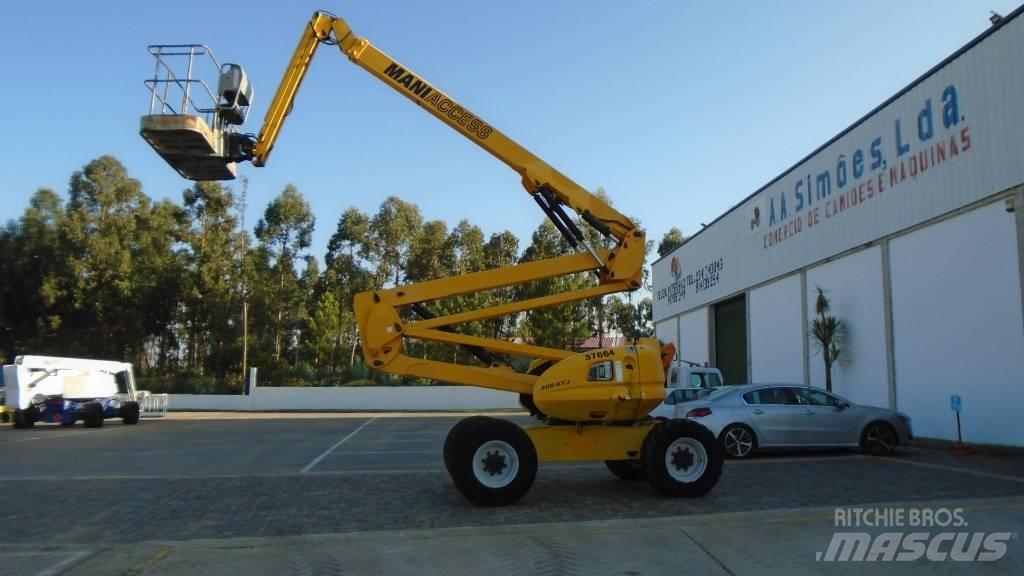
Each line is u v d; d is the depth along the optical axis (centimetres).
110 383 3027
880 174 1892
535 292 3519
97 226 5006
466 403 4212
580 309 4681
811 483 1040
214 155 1113
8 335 4969
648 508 869
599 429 960
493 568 613
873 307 1922
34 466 1418
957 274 1614
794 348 2356
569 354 1018
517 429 904
